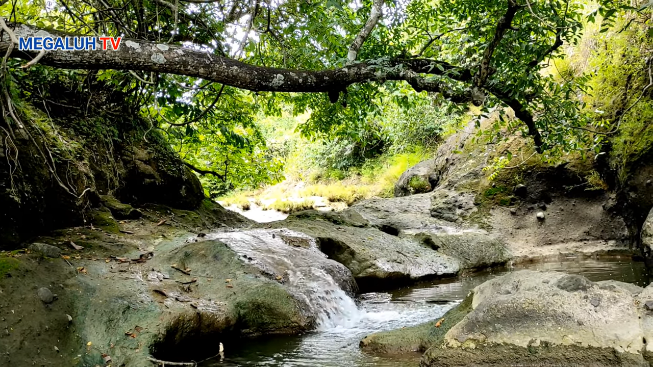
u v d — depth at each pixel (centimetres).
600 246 749
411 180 1216
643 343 275
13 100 431
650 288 306
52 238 479
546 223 820
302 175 2116
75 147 588
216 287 444
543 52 427
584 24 887
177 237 594
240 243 546
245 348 389
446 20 537
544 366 288
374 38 558
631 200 690
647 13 729
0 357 277
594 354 281
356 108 700
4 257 354
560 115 455
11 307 312
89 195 578
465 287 617
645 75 720
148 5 482
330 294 495
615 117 748
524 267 719
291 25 508
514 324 311
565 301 311
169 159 795
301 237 625
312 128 820
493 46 352
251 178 1024
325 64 564
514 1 333
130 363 311
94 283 388
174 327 355
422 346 354
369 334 413
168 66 268
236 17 501
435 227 861
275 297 442
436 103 420
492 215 866
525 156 871
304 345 392
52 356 302
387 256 669
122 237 547
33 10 481
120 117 720
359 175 1861
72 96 650
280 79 299
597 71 814
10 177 423
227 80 283
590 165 795
